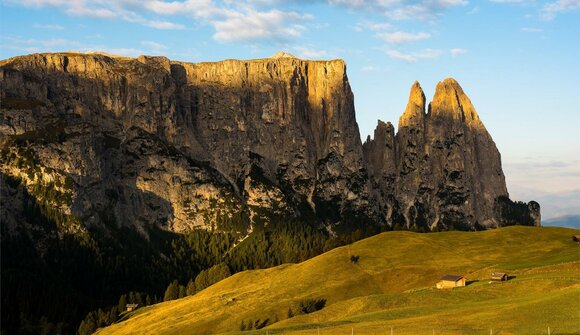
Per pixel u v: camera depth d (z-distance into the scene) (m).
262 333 153.00
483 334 124.25
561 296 141.62
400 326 138.62
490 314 137.75
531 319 129.12
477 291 168.75
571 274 171.00
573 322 122.88
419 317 146.00
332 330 143.88
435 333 128.00
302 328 153.50
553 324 123.38
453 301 164.38
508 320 131.12
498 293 164.38
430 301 167.12
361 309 171.88
